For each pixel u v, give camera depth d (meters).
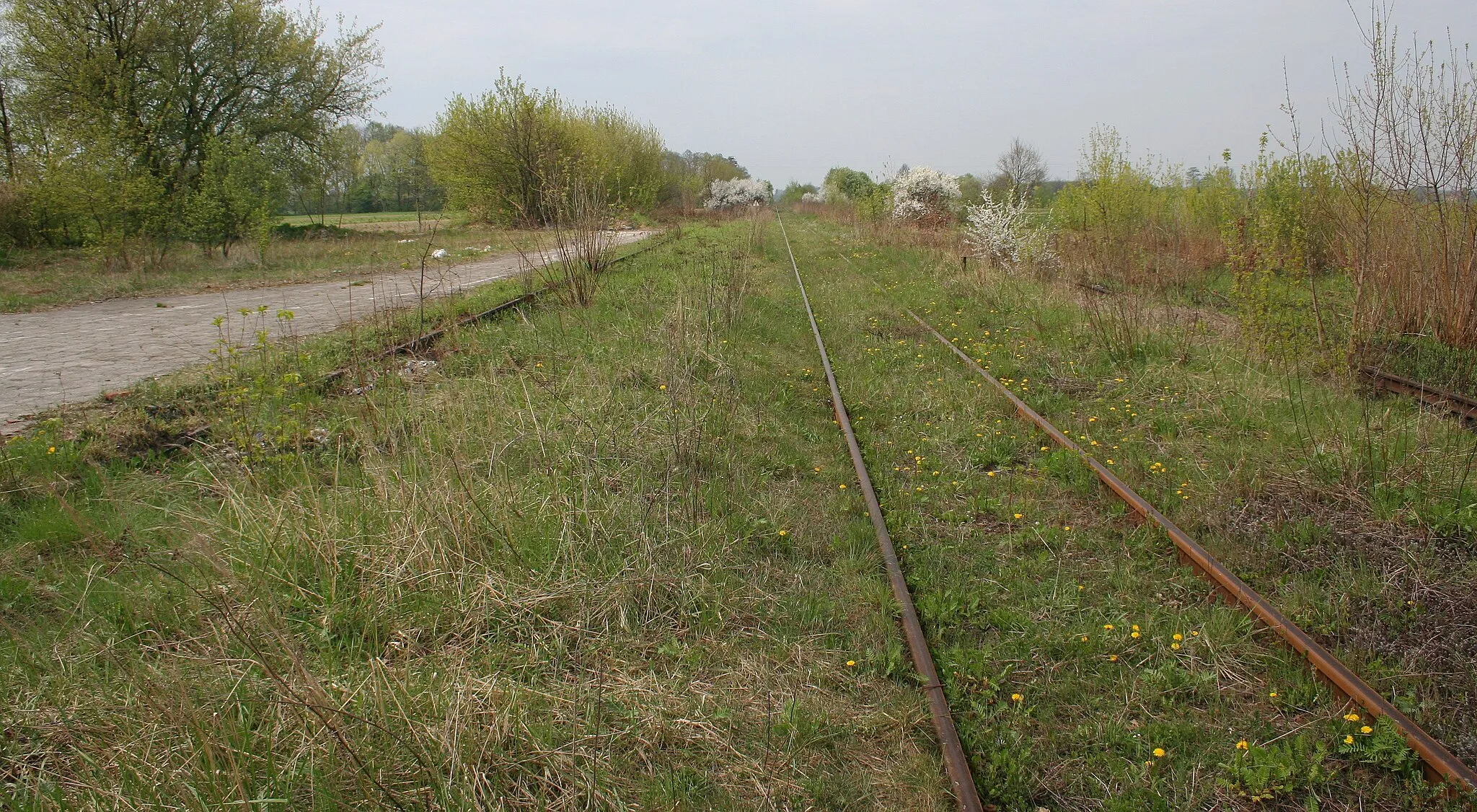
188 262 19.89
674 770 3.14
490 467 5.07
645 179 49.31
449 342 8.84
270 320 11.38
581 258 12.18
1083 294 12.86
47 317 11.79
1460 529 4.98
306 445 5.73
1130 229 17.94
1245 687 3.66
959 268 17.25
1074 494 5.86
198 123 29.36
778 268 19.36
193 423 5.92
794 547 4.99
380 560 4.13
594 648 3.83
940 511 5.58
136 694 3.12
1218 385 8.09
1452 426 6.62
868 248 24.22
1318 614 4.20
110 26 26.14
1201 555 4.61
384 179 55.66
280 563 4.05
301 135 32.66
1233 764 3.18
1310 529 5.06
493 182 36.31
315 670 3.45
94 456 5.30
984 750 3.28
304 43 31.56
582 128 37.84
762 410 7.52
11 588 3.86
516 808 2.87
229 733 2.91
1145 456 6.41
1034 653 3.93
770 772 3.13
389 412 6.17
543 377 7.79
